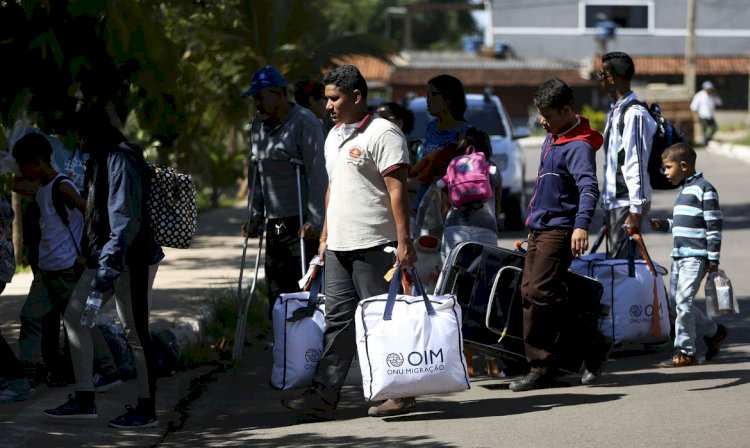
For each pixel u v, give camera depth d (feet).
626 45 438.81
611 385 64.49
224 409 61.87
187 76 69.15
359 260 57.77
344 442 53.52
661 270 73.00
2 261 61.16
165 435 56.29
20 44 60.64
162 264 115.14
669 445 50.93
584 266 71.61
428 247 70.18
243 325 74.79
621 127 71.41
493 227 68.08
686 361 69.10
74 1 57.00
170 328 76.79
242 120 190.19
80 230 62.49
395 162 56.65
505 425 55.67
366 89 58.18
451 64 416.26
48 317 63.93
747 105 426.51
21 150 61.41
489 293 64.49
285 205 71.77
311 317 61.31
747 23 435.12
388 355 56.03
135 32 58.03
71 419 58.03
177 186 56.18
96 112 55.16
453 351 56.59
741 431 53.01
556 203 62.80
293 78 166.61
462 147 69.31
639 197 70.44
